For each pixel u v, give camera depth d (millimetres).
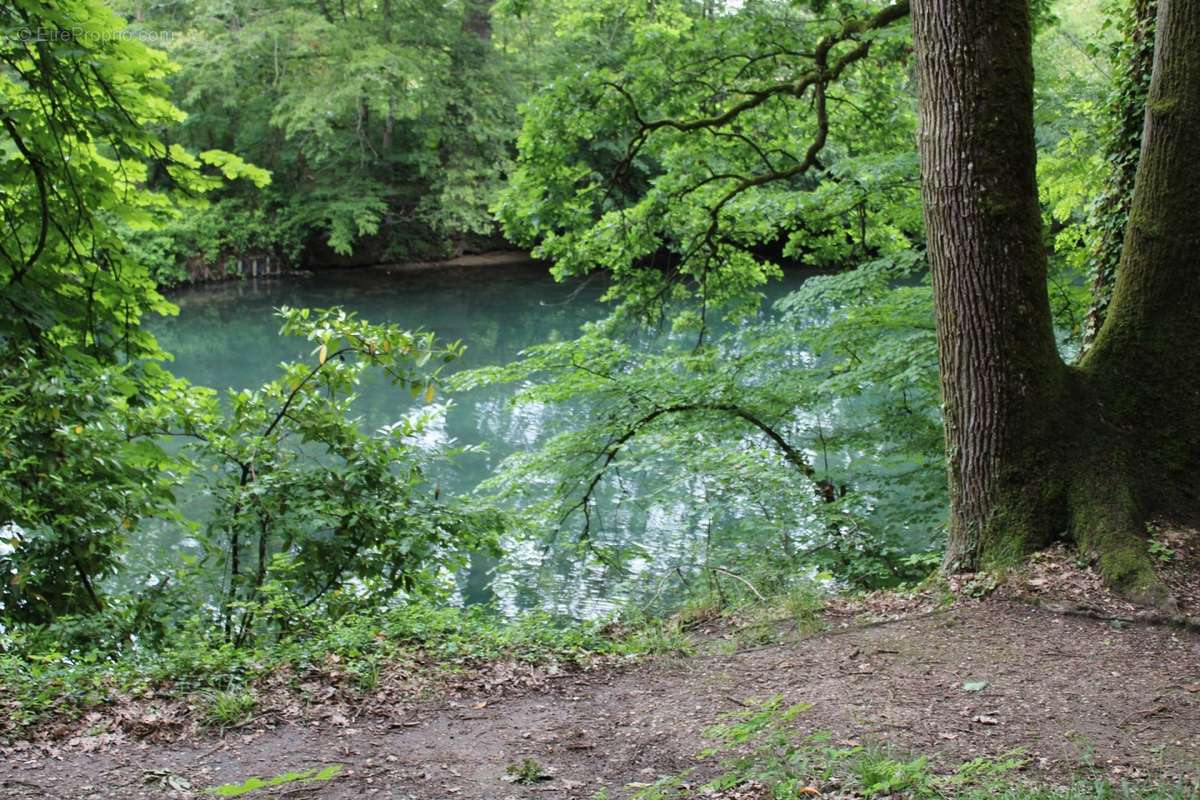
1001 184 6945
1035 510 6840
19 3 7801
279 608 6445
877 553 9938
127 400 8375
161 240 35531
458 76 39500
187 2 36438
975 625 6141
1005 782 3900
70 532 6742
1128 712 4758
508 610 11344
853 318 10938
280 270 40156
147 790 3939
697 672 5738
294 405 7859
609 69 13562
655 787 3928
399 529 7488
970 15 6883
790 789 3803
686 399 11398
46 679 4938
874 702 4973
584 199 14039
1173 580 6215
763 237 14594
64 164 8617
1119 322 7293
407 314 32375
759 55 13594
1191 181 7129
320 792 4035
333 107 35906
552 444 11688
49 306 8062
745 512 10695
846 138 15039
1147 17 7898
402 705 5094
